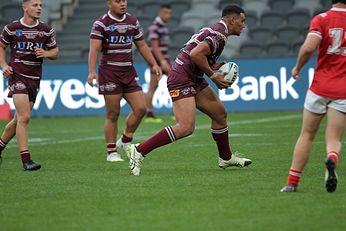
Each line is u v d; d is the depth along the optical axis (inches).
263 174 1181.7
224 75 1139.9
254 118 2261.3
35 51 1286.9
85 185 1097.4
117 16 1389.0
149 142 1179.9
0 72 2426.2
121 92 1406.3
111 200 969.5
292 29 2856.8
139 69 2472.9
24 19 1288.1
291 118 2220.7
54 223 841.5
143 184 1095.0
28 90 1294.3
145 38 2910.9
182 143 1679.4
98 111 2475.4
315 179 1115.9
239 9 1144.2
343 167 1252.5
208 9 3031.5
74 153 1545.3
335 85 949.2
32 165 1279.5
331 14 949.2
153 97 2470.5
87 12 3073.3
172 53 2775.6
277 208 897.5
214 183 1093.8
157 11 3063.5
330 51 949.2
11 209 927.0
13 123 1343.5
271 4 3019.2
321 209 887.7
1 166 1341.0
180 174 1197.1
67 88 2485.2
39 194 1028.5
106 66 1396.4
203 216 860.0
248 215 861.8
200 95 1197.1
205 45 1120.8
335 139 954.1
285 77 2440.9
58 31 2970.0
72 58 2839.6
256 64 2455.7
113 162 1385.3
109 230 799.7
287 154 1443.2
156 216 864.9
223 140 1229.7
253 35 2874.0
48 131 2052.2
